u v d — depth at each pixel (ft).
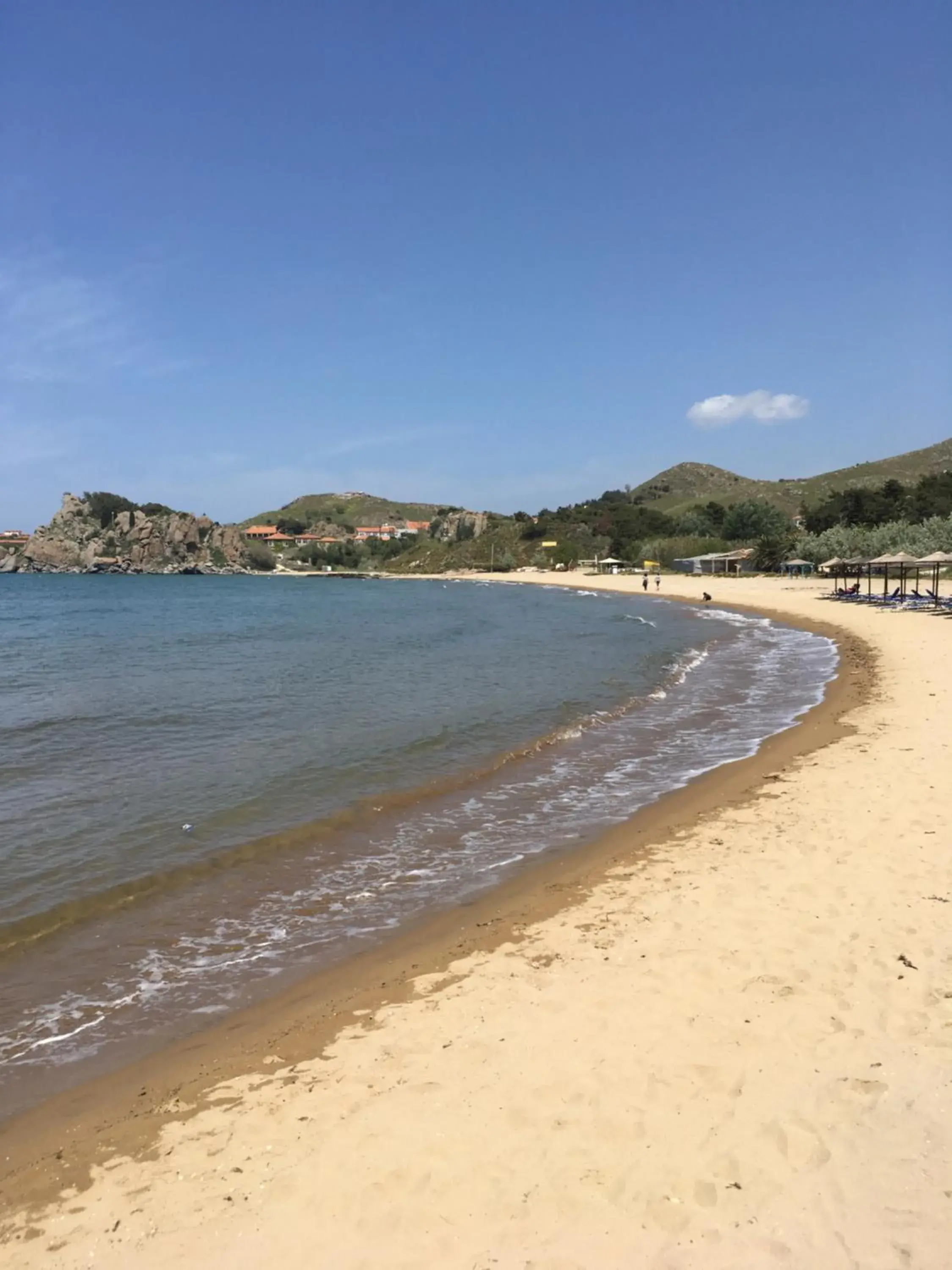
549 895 26.78
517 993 19.92
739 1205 12.30
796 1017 17.48
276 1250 12.18
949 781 35.12
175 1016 20.31
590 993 19.48
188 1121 15.75
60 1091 17.29
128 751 48.32
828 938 21.29
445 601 253.65
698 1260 11.36
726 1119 14.29
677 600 212.23
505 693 67.82
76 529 574.15
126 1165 14.55
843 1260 11.20
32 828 34.32
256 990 21.52
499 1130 14.55
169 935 24.86
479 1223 12.36
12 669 88.74
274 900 27.37
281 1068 17.48
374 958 22.98
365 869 30.07
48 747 49.49
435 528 643.86
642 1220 12.16
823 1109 14.33
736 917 23.30
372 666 87.66
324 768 44.14
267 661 93.81
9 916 26.07
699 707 60.85
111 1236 12.74
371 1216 12.71
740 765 42.78
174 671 86.12
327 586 403.95
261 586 399.65
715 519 436.76
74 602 250.78
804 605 158.30
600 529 519.19
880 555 230.07
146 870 29.84
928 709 51.44
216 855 31.45
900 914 22.38
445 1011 19.29
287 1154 14.42
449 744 49.49
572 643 109.50
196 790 40.01
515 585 372.79
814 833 30.30
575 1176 13.20
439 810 36.96
